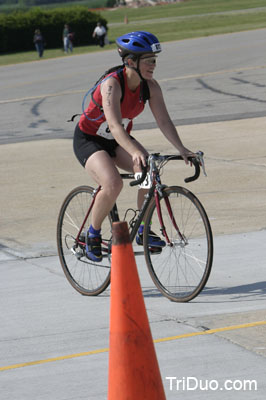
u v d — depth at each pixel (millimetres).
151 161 15461
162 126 16203
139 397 9156
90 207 17281
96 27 153000
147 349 9258
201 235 19141
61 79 83625
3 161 36312
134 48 15227
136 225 16250
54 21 152875
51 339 13953
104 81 15531
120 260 9352
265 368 11828
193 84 67062
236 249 19750
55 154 37406
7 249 21219
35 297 16891
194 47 110062
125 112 15977
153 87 16031
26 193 28516
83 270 18156
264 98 54594
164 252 16719
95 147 16188
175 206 16875
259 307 15000
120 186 15914
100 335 14023
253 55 89688
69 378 11977
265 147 35469
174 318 14688
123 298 9297
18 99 67875
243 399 10844
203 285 15328
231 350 12680
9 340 14047
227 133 40469
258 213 23391
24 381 11977
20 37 151625
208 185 28000
